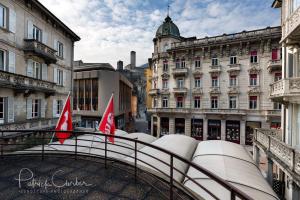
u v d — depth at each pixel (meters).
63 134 7.91
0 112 13.42
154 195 3.98
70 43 22.33
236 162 8.02
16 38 14.27
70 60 22.36
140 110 89.38
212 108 25.86
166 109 28.80
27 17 15.34
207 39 26.75
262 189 5.95
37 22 16.52
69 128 8.14
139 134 14.78
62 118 8.04
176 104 28.78
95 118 32.38
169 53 29.19
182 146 10.86
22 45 14.87
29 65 15.78
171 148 10.01
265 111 22.64
